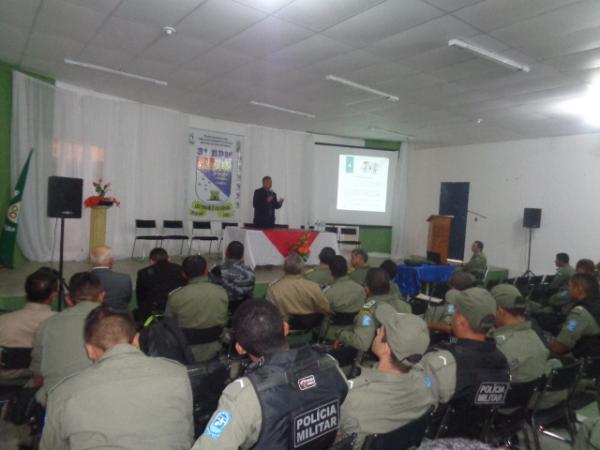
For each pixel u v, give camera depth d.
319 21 3.87
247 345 1.28
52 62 5.59
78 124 6.80
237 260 3.53
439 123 7.80
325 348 2.34
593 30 3.70
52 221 6.41
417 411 1.48
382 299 2.58
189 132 8.43
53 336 1.89
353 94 6.27
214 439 1.08
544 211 8.31
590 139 7.68
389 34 4.07
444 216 8.72
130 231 7.62
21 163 5.85
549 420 2.28
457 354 1.78
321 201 10.29
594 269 4.62
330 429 1.23
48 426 1.20
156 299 3.38
